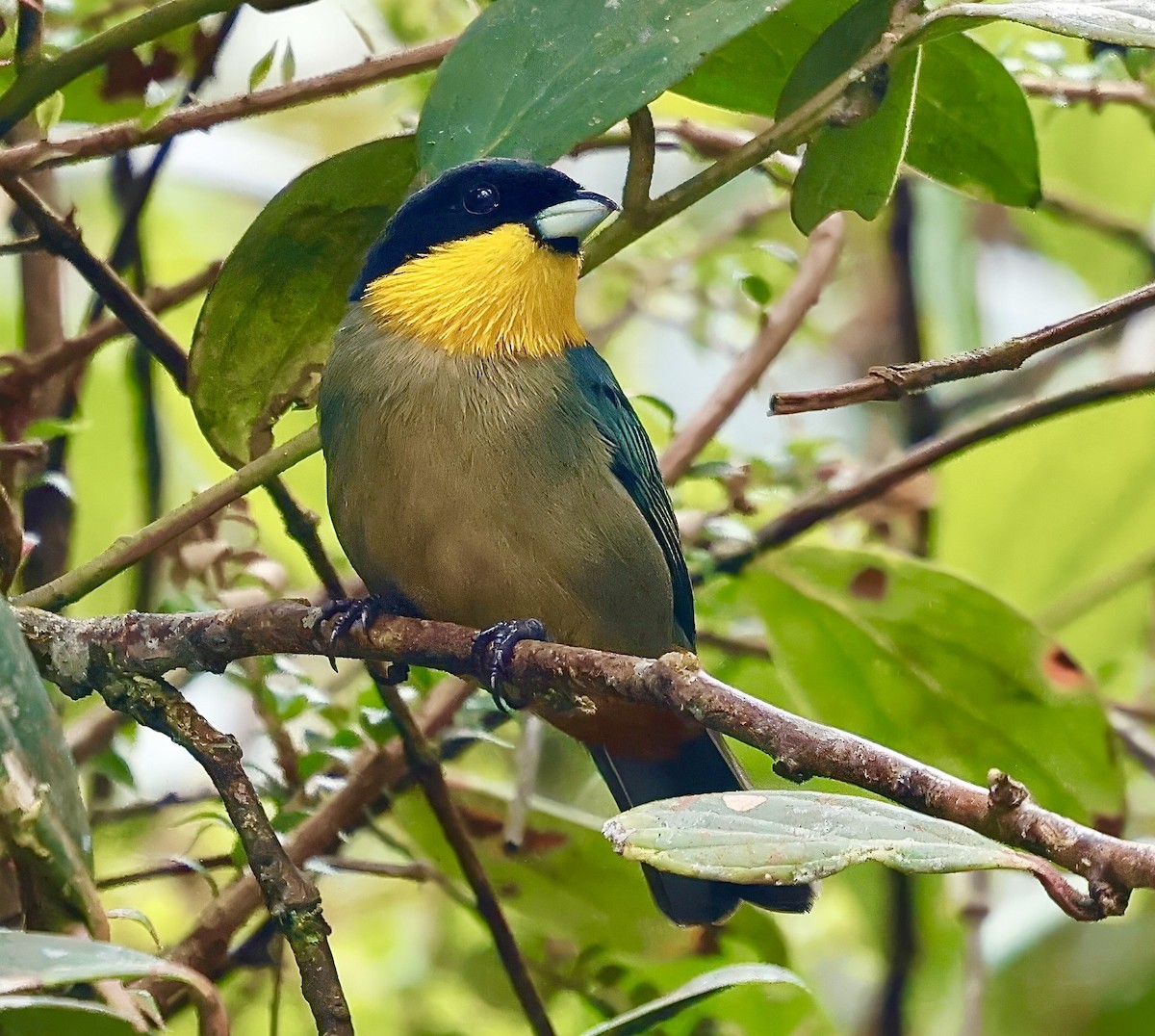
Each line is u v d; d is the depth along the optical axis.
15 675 5.22
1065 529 12.45
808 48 7.39
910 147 8.30
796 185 7.46
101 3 10.40
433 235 8.79
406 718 8.26
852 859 4.39
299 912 6.00
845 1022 11.74
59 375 9.26
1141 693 12.19
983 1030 10.21
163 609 8.61
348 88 8.03
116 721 8.95
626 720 8.41
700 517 10.31
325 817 8.61
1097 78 9.05
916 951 10.41
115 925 10.88
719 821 4.66
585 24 6.61
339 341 8.52
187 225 12.82
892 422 13.26
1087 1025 11.06
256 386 8.30
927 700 9.88
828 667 9.98
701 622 11.29
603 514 8.35
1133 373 8.92
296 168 13.04
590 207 8.74
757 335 10.84
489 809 9.70
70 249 7.77
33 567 9.08
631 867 9.68
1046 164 12.94
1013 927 11.37
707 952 9.75
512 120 6.56
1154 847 4.36
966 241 13.09
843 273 13.32
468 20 10.69
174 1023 8.95
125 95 8.80
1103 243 13.13
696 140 9.56
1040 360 13.05
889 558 9.75
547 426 8.26
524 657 6.20
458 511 8.17
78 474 11.45
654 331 14.12
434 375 8.28
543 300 8.59
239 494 7.60
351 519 8.40
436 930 11.23
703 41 6.41
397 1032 10.97
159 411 10.46
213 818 8.16
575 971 9.60
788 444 10.43
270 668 8.48
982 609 9.75
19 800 5.09
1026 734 9.74
